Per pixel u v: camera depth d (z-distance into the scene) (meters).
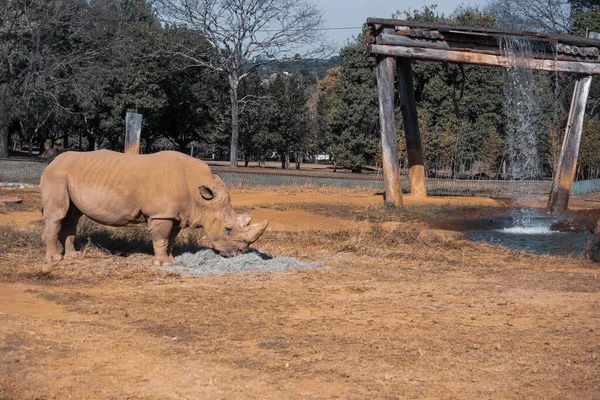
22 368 6.83
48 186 12.80
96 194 12.53
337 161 55.94
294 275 12.45
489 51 24.27
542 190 34.72
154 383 6.59
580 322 9.28
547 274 13.31
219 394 6.36
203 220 12.88
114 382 6.57
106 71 49.88
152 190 12.55
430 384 6.72
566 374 7.05
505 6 55.50
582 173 43.03
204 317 9.08
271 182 33.44
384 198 25.34
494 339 8.34
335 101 55.84
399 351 7.75
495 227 21.42
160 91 60.28
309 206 23.33
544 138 42.78
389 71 23.98
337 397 6.34
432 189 32.53
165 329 8.42
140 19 65.44
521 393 6.51
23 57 47.22
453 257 15.42
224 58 56.69
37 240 14.61
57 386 6.41
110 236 15.03
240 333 8.35
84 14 49.38
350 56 54.22
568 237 19.61
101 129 62.41
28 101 49.56
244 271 12.58
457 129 48.06
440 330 8.75
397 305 10.23
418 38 23.69
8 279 11.24
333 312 9.66
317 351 7.69
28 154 69.50
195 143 77.44
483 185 34.94
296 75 71.38
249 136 66.56
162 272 12.14
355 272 13.04
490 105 49.84
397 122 49.28
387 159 24.38
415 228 19.09
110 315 9.06
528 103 29.69
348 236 17.70
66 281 11.27
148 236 15.53
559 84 48.91
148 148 68.56
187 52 59.78
